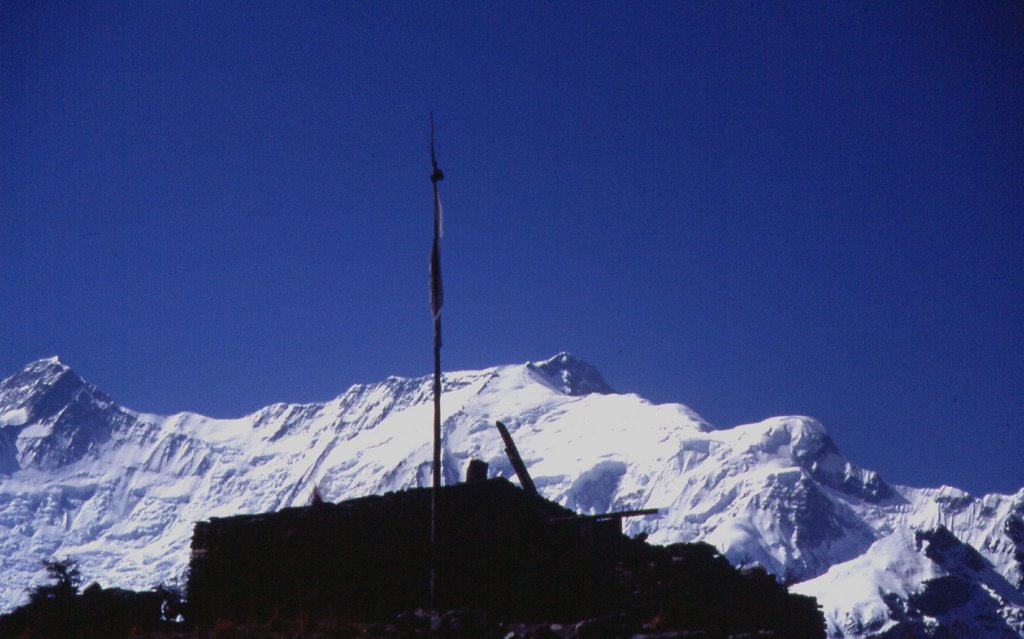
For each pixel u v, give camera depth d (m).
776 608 116.38
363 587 96.12
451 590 94.31
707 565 107.44
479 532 95.62
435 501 95.00
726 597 107.88
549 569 94.88
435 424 97.75
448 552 95.50
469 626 77.19
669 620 96.12
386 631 77.88
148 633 83.81
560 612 93.94
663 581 100.25
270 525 100.44
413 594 95.12
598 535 99.75
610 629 75.75
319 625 81.38
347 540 98.12
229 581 99.06
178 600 99.19
